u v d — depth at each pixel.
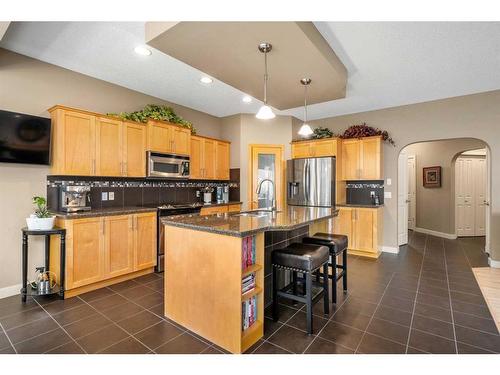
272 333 2.13
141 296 2.81
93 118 3.23
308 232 3.39
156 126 3.86
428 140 4.48
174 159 4.09
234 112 5.25
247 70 2.78
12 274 2.83
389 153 4.84
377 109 4.95
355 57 2.91
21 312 2.44
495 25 2.32
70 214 2.81
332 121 5.45
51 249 3.02
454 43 2.63
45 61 3.06
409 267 3.86
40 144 2.90
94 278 2.92
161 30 2.15
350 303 2.67
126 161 3.56
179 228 2.25
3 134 2.68
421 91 4.01
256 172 5.31
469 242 5.64
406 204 5.50
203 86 3.86
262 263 2.14
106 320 2.31
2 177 2.78
